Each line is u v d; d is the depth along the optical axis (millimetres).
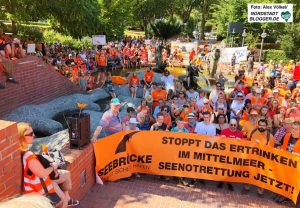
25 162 4020
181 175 6895
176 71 22609
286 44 28531
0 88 9719
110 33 32438
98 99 14125
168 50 28438
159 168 6914
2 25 22938
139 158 6891
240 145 6676
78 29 25125
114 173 6695
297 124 6633
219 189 6867
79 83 15875
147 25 42469
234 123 7266
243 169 6742
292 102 10680
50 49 21219
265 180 6625
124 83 16938
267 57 29688
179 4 45094
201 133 7387
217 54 19312
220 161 6781
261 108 8930
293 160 6297
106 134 6781
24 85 10875
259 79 16719
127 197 6133
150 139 6840
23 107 10281
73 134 5816
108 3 31922
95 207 5695
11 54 10891
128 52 24219
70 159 5410
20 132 4047
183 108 9367
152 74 15016
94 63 21641
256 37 33500
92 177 6379
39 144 7312
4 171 3729
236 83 13000
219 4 41844
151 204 5941
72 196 5418
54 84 12625
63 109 11516
